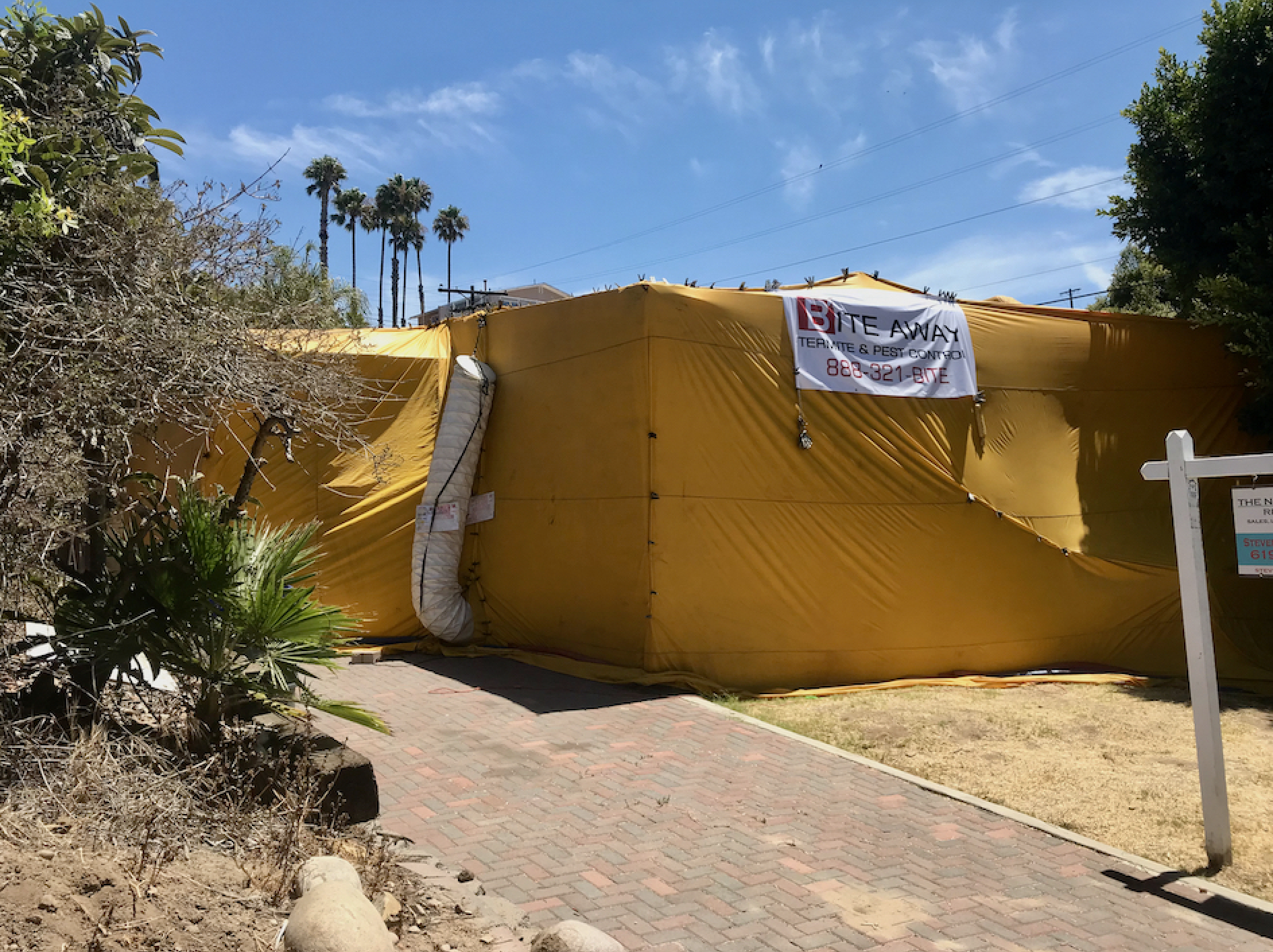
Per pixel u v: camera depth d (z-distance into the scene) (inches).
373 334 513.3
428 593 452.8
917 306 449.1
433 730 313.9
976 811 247.9
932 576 429.7
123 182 211.9
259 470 269.3
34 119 214.7
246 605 211.8
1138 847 227.1
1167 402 491.2
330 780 203.0
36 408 171.8
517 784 257.0
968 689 408.8
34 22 228.4
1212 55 455.8
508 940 159.3
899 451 432.8
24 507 173.5
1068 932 179.8
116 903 124.3
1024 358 469.4
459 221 2541.8
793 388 418.0
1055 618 443.8
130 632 201.6
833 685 410.6
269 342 233.5
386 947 126.5
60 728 180.2
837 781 268.8
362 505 466.0
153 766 181.3
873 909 185.8
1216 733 216.4
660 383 398.0
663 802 244.7
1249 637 455.2
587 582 418.6
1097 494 468.1
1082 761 297.7
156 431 217.8
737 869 203.3
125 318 185.2
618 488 407.5
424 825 224.1
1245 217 458.9
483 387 470.3
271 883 152.2
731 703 369.4
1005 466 455.5
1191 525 221.1
